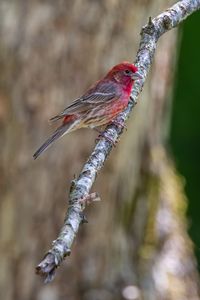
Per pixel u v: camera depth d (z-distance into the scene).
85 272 14.48
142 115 14.96
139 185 15.40
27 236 14.01
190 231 19.08
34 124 13.71
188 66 20.20
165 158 16.47
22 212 13.95
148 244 15.56
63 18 13.54
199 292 16.08
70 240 6.57
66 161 13.89
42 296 14.21
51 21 13.53
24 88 13.64
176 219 16.42
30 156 13.79
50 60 13.61
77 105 10.61
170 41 15.48
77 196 7.23
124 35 13.87
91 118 10.61
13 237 14.02
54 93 13.68
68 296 14.38
